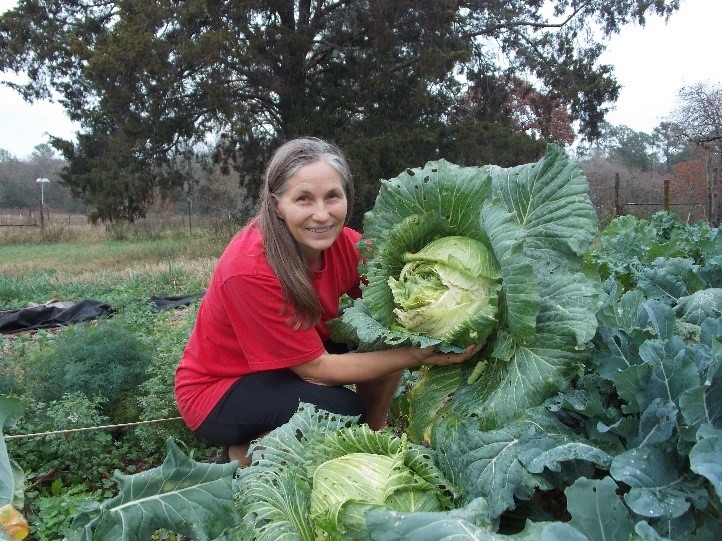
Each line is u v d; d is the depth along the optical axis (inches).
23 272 714.2
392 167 850.1
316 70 973.8
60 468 166.6
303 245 119.0
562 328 97.8
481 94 1097.4
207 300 125.7
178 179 921.5
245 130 818.8
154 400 177.0
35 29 975.6
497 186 118.5
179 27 834.8
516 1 1028.5
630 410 82.3
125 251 943.7
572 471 83.7
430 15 852.6
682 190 1189.7
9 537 79.3
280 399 121.2
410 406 118.6
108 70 792.9
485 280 104.4
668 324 94.5
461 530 64.7
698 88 1206.9
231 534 85.2
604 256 203.2
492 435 87.0
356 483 86.4
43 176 2068.2
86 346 200.1
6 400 86.8
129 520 79.0
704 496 71.6
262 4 839.7
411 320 106.9
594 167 1497.3
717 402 74.7
